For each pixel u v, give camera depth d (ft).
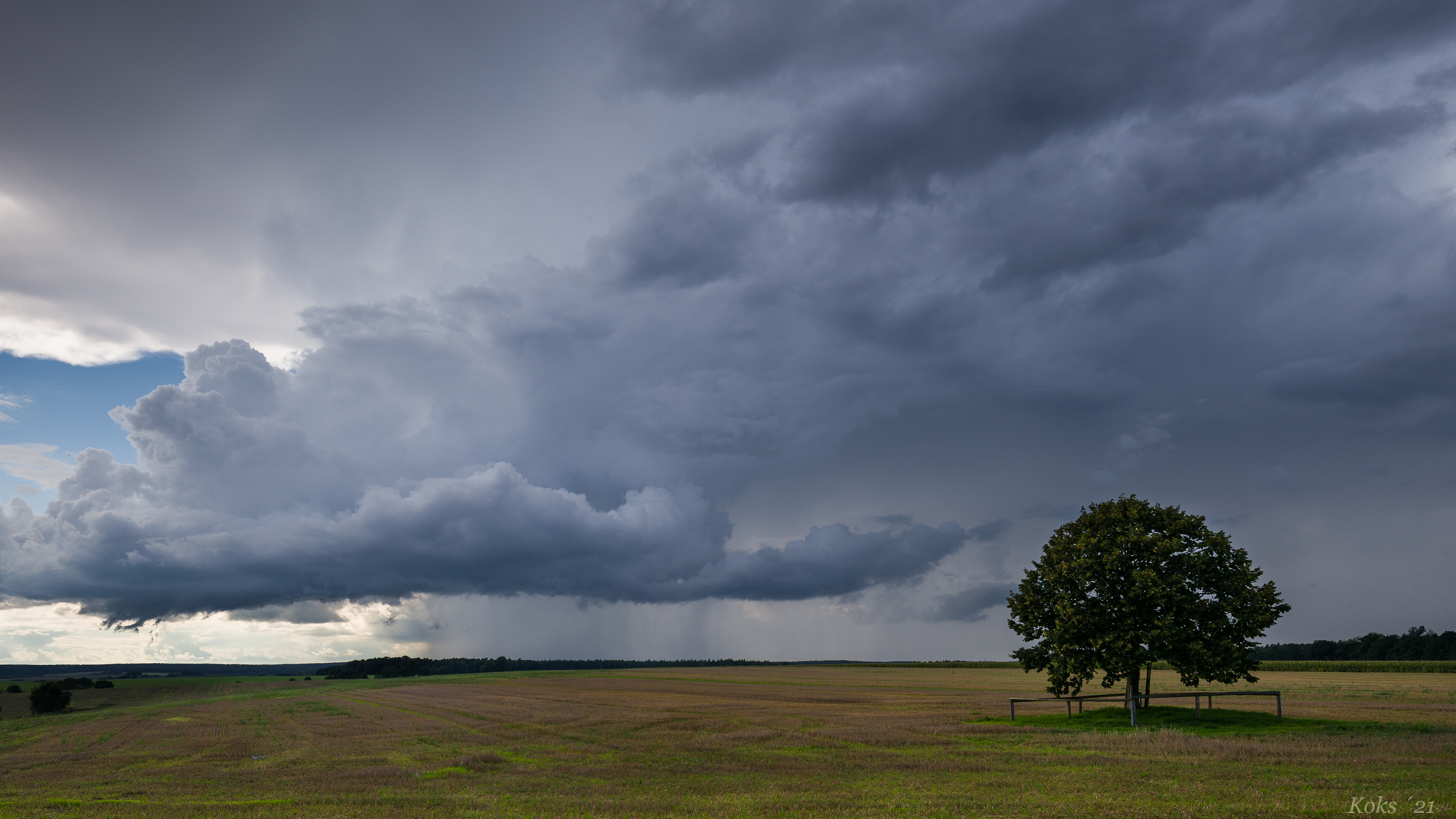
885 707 215.51
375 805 73.72
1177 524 146.30
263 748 142.10
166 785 94.22
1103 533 149.89
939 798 71.05
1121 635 139.74
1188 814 59.36
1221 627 139.64
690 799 73.46
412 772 101.35
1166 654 138.00
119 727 201.26
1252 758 90.63
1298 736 112.57
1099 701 201.57
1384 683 292.81
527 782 89.04
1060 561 154.61
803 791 78.18
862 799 71.31
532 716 200.54
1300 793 67.05
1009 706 208.44
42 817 71.15
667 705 240.94
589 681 442.09
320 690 385.50
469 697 299.17
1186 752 99.30
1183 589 142.41
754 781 86.22
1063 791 72.38
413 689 374.63
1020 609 158.10
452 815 67.26
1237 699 191.83
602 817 64.44
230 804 76.95
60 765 122.31
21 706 386.52
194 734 175.42
